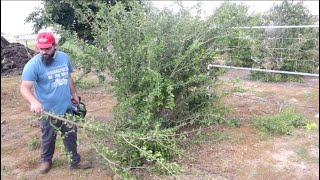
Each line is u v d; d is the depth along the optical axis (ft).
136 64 12.97
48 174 12.96
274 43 27.58
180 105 14.32
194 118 14.52
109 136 12.37
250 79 28.81
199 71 14.48
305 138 15.47
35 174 13.03
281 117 16.20
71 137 12.54
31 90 11.53
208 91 15.07
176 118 14.78
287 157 13.82
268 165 13.20
